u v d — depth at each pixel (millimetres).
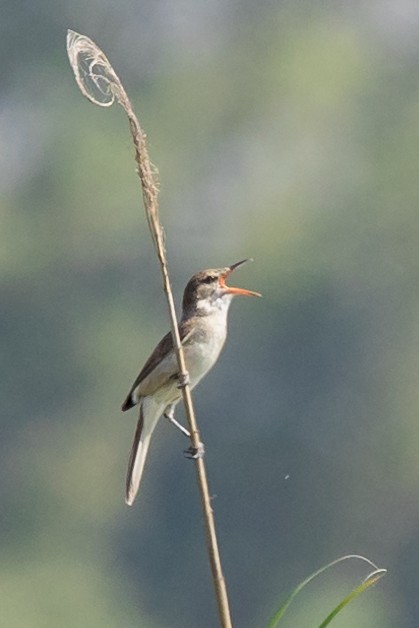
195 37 33969
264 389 27984
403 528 26875
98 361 28766
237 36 33656
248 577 26344
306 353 28391
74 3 32781
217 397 27703
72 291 29609
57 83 32125
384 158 30672
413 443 27359
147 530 26781
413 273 29062
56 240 29828
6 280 29391
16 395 28734
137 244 29859
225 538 26578
